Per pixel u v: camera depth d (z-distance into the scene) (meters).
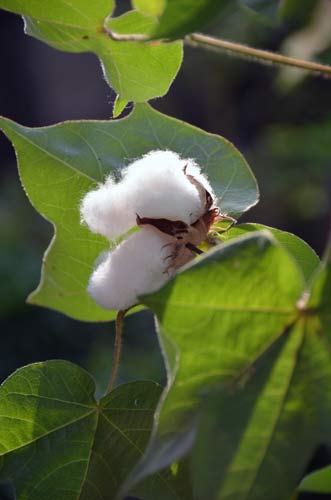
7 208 2.79
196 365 0.56
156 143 0.69
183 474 0.64
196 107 3.71
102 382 2.04
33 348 2.17
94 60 3.98
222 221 0.67
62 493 0.65
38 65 4.02
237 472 0.55
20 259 2.33
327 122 3.13
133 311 0.69
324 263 0.56
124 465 0.65
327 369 0.56
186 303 0.56
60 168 0.68
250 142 3.58
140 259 0.62
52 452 0.65
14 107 4.04
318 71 0.63
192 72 3.54
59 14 0.64
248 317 0.56
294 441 0.56
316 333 0.56
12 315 2.19
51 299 0.69
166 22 0.57
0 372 2.12
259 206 3.30
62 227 0.69
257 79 3.48
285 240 0.66
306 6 0.61
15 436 0.65
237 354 0.56
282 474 0.55
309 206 3.29
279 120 3.34
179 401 0.56
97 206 0.63
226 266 0.55
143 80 0.67
